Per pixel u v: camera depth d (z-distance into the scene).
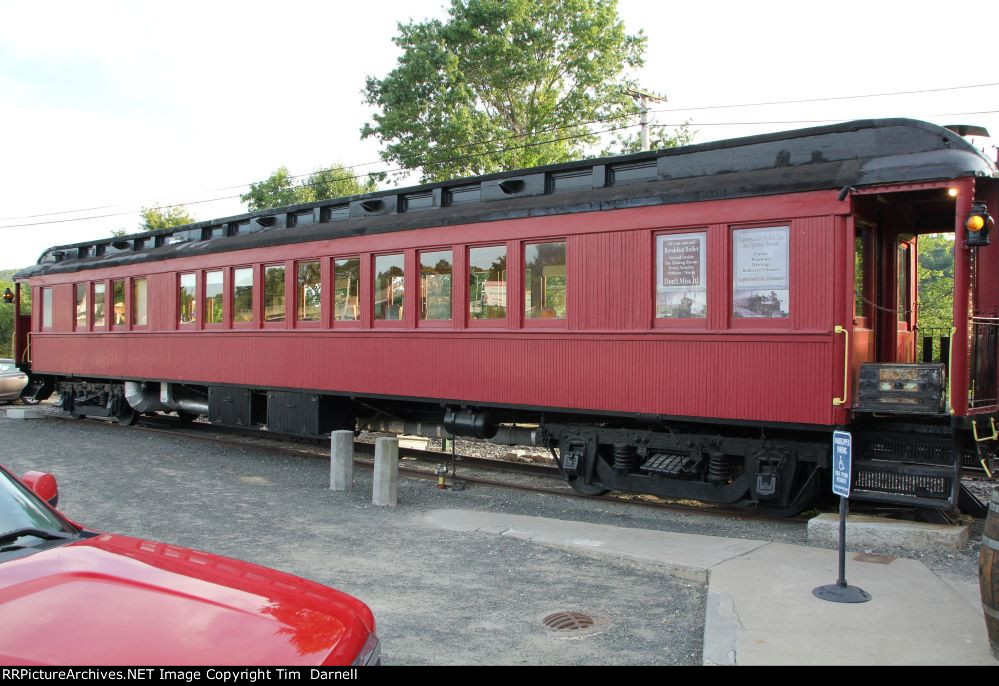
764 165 7.64
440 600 5.50
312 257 11.38
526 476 10.62
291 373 11.70
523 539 7.13
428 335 9.91
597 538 7.04
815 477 7.58
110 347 15.54
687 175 8.12
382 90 29.89
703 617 5.16
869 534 6.67
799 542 7.07
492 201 9.66
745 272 7.48
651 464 8.38
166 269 14.04
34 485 4.09
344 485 9.52
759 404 7.36
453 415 10.09
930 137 6.78
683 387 7.81
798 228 7.14
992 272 7.78
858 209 7.57
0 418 17.88
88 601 2.83
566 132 30.19
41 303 17.73
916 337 9.44
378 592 5.66
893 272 8.49
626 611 5.29
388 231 10.36
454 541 7.12
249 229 13.16
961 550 6.50
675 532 7.46
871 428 7.21
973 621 4.76
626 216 8.18
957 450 6.78
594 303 8.41
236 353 12.64
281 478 10.37
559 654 4.51
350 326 10.92
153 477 10.20
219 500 8.85
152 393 15.23
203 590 3.06
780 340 7.24
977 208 6.38
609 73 29.94
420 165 28.80
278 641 2.73
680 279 7.88
